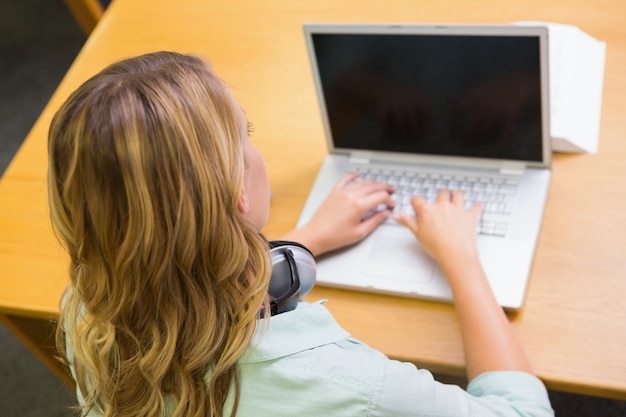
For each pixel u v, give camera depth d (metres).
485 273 0.98
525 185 1.06
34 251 1.17
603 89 1.18
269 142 1.25
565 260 1.00
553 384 0.90
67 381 1.39
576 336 0.92
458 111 1.06
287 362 0.72
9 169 1.31
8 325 1.21
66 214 0.70
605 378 0.88
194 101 0.67
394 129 1.11
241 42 1.43
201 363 0.70
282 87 1.34
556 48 1.23
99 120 0.64
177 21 1.51
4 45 2.92
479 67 1.00
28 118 2.63
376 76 1.07
